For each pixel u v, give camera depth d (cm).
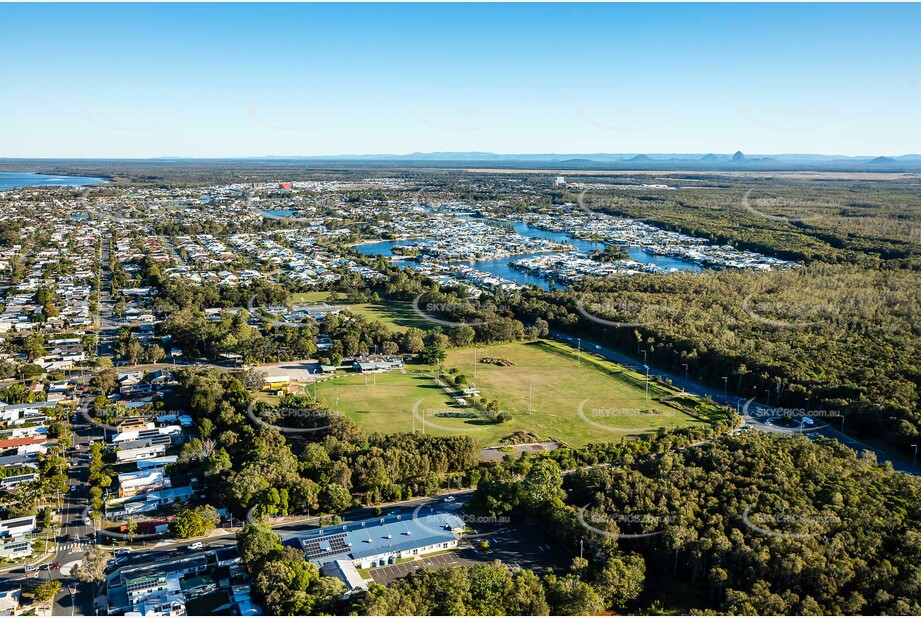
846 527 19212
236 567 19125
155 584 18188
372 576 19075
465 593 17300
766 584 17450
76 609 17575
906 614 16025
